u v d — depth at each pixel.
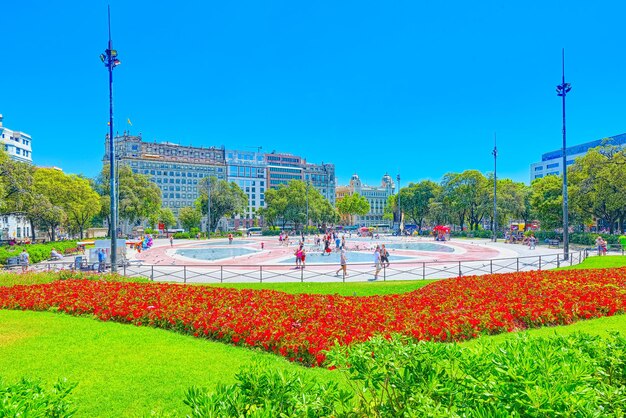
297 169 151.38
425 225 100.00
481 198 65.31
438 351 4.20
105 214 62.06
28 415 3.42
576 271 16.95
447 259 29.70
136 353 8.08
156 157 119.19
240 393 3.79
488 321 9.50
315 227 94.62
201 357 7.85
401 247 44.53
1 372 7.05
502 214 63.22
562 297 11.66
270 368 4.14
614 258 24.16
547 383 3.38
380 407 3.85
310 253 37.44
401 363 4.02
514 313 10.31
